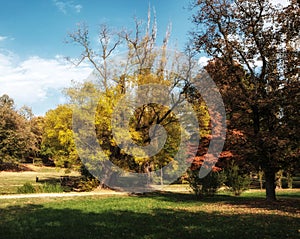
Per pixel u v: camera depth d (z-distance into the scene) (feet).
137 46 75.61
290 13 56.08
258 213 43.60
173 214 42.37
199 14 61.11
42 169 190.39
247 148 55.36
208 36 61.21
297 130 51.67
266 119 59.52
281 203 55.77
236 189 73.87
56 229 31.53
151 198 63.98
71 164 78.74
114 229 31.71
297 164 54.08
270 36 57.67
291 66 56.39
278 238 27.53
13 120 140.67
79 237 28.22
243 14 59.57
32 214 40.98
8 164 176.45
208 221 36.40
